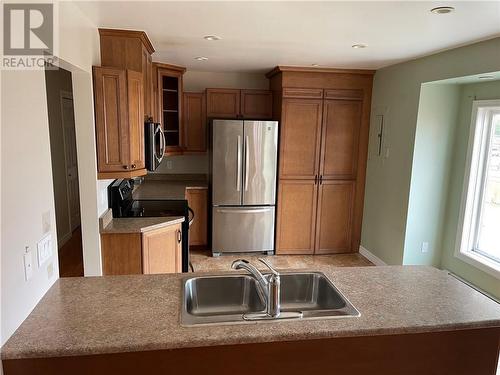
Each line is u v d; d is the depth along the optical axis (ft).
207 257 15.03
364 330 4.83
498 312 5.35
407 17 7.41
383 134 13.88
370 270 6.87
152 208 11.62
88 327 4.66
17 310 4.55
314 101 14.40
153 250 9.88
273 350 4.75
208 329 4.71
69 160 16.19
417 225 12.62
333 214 15.39
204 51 11.39
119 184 11.27
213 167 14.38
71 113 16.61
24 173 4.70
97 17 7.84
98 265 9.18
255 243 15.20
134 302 5.33
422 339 5.07
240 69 15.28
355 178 15.25
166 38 9.70
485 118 11.28
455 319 5.13
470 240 12.01
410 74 12.23
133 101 9.07
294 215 15.19
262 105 15.79
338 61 12.63
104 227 9.35
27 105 4.79
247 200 14.79
